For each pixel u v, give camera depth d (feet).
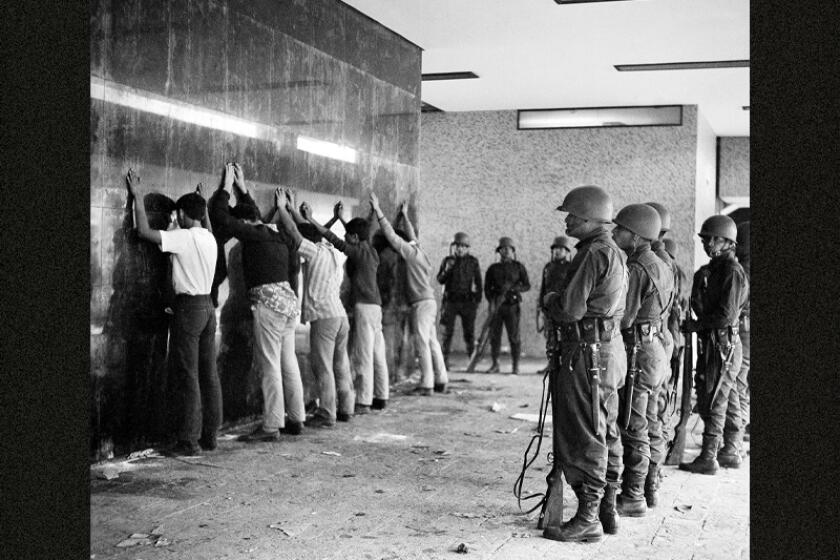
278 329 23.44
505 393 34.09
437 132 52.65
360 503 17.66
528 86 44.52
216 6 23.68
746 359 24.89
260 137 25.84
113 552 14.20
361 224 28.73
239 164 24.81
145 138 21.06
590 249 15.15
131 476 19.29
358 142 32.07
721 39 34.47
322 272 25.98
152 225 21.33
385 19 32.83
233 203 24.47
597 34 34.22
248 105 25.22
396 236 32.22
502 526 16.26
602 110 49.93
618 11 30.91
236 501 17.54
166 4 21.70
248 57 25.20
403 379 36.11
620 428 17.49
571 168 50.42
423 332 33.04
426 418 27.99
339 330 26.68
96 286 19.70
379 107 33.71
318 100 29.17
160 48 21.53
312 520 16.37
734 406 22.40
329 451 22.41
